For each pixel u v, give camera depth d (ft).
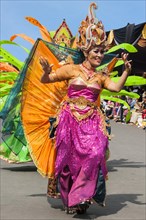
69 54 17.66
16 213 15.53
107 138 15.47
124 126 59.26
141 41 53.52
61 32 25.26
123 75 15.84
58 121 15.74
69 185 15.43
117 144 38.60
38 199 17.80
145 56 57.21
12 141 23.90
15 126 21.15
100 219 15.05
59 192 16.08
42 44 17.75
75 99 15.67
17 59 24.72
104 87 16.11
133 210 16.40
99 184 15.20
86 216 15.37
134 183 21.70
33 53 17.71
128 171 25.17
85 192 14.70
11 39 23.81
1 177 22.53
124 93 21.91
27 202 17.22
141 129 55.67
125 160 29.43
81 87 15.64
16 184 20.80
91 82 15.70
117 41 54.75
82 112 15.55
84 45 15.90
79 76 15.71
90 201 15.39
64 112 15.72
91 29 15.83
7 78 25.36
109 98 22.33
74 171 15.08
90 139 15.16
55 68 17.81
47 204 16.98
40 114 17.16
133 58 58.34
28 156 24.26
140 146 37.45
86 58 15.99
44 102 17.29
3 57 24.68
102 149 15.02
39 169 16.55
